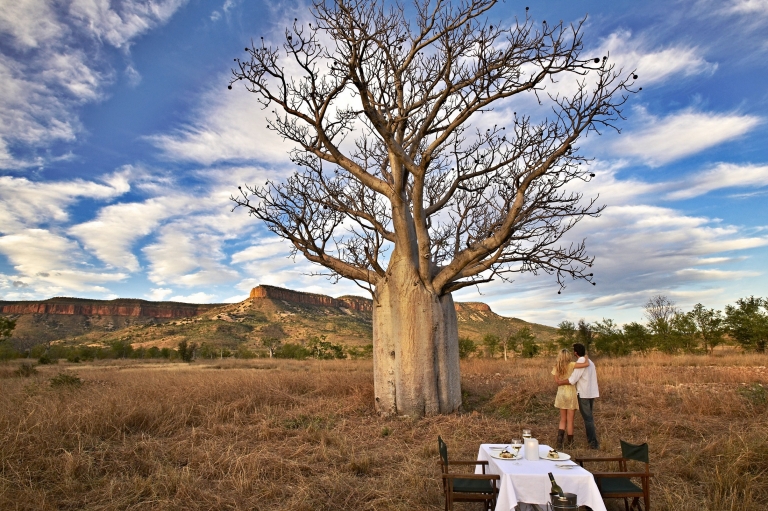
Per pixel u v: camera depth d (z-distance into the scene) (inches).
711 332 1163.9
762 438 236.4
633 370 664.4
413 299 394.6
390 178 442.9
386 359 400.5
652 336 1220.5
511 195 440.8
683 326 1189.1
